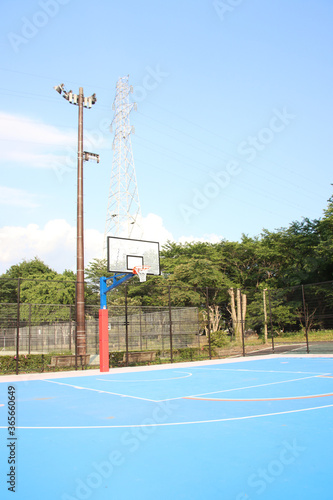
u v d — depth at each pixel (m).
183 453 5.73
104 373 18.72
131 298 48.28
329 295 42.69
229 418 8.00
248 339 42.03
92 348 28.70
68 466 5.30
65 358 20.95
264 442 6.18
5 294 57.44
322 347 30.41
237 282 55.16
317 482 4.52
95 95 27.06
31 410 9.41
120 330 28.97
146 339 28.33
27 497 4.30
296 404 9.38
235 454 5.61
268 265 54.06
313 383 13.04
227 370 18.38
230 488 4.41
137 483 4.64
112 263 20.20
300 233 48.75
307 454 5.51
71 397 11.38
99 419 8.24
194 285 46.69
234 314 41.84
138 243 21.36
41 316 37.03
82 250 24.23
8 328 34.19
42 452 5.95
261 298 47.81
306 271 46.78
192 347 27.36
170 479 4.73
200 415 8.36
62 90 26.31
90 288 56.19
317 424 7.32
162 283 48.81
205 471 4.96
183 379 15.25
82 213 24.92
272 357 25.84
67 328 29.84
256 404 9.48
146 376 16.91
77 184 25.41
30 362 20.91
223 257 52.66
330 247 41.16
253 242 57.75
